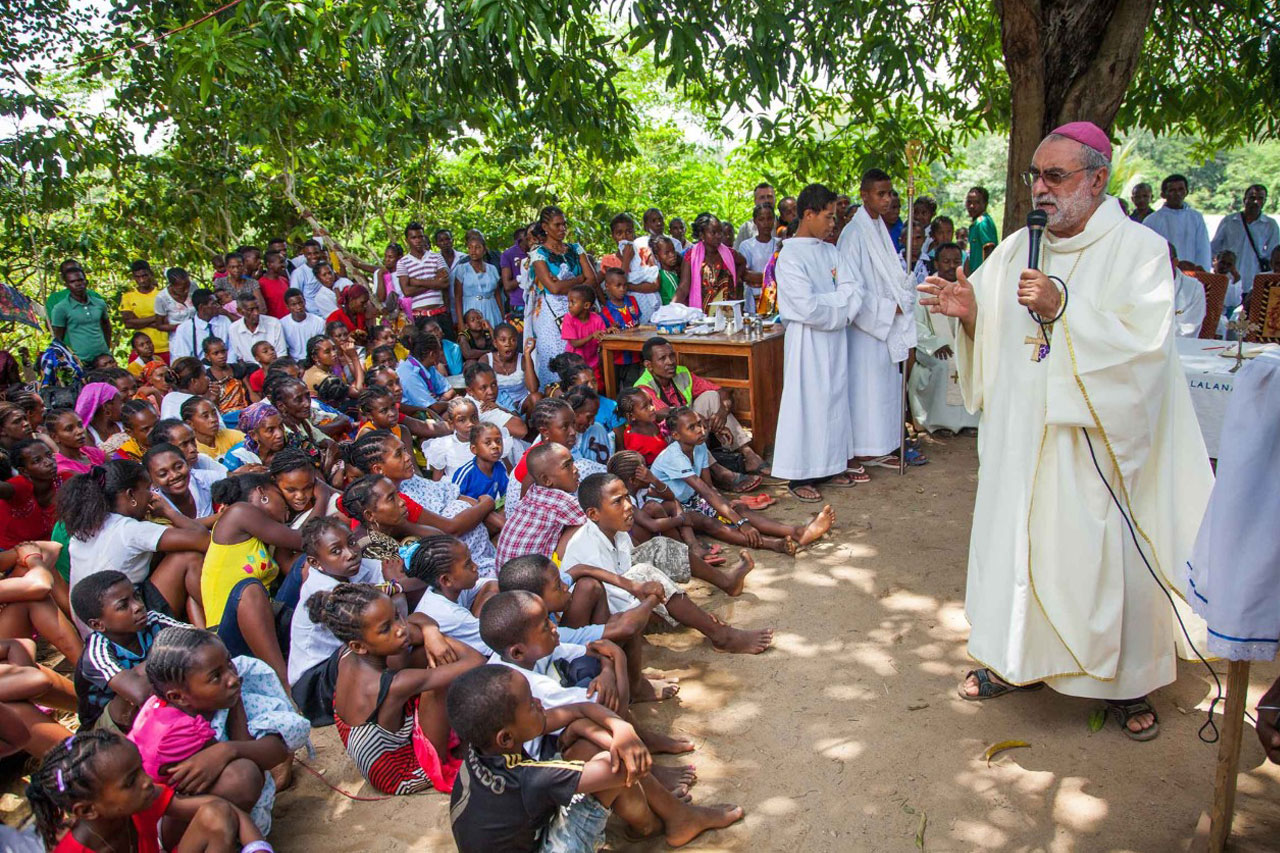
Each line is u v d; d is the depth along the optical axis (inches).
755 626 180.4
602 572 155.9
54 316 340.8
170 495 189.2
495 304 369.1
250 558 162.9
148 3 338.0
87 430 224.7
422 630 142.3
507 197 489.1
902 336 251.0
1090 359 125.4
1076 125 128.6
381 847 127.7
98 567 165.3
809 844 121.7
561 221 294.5
